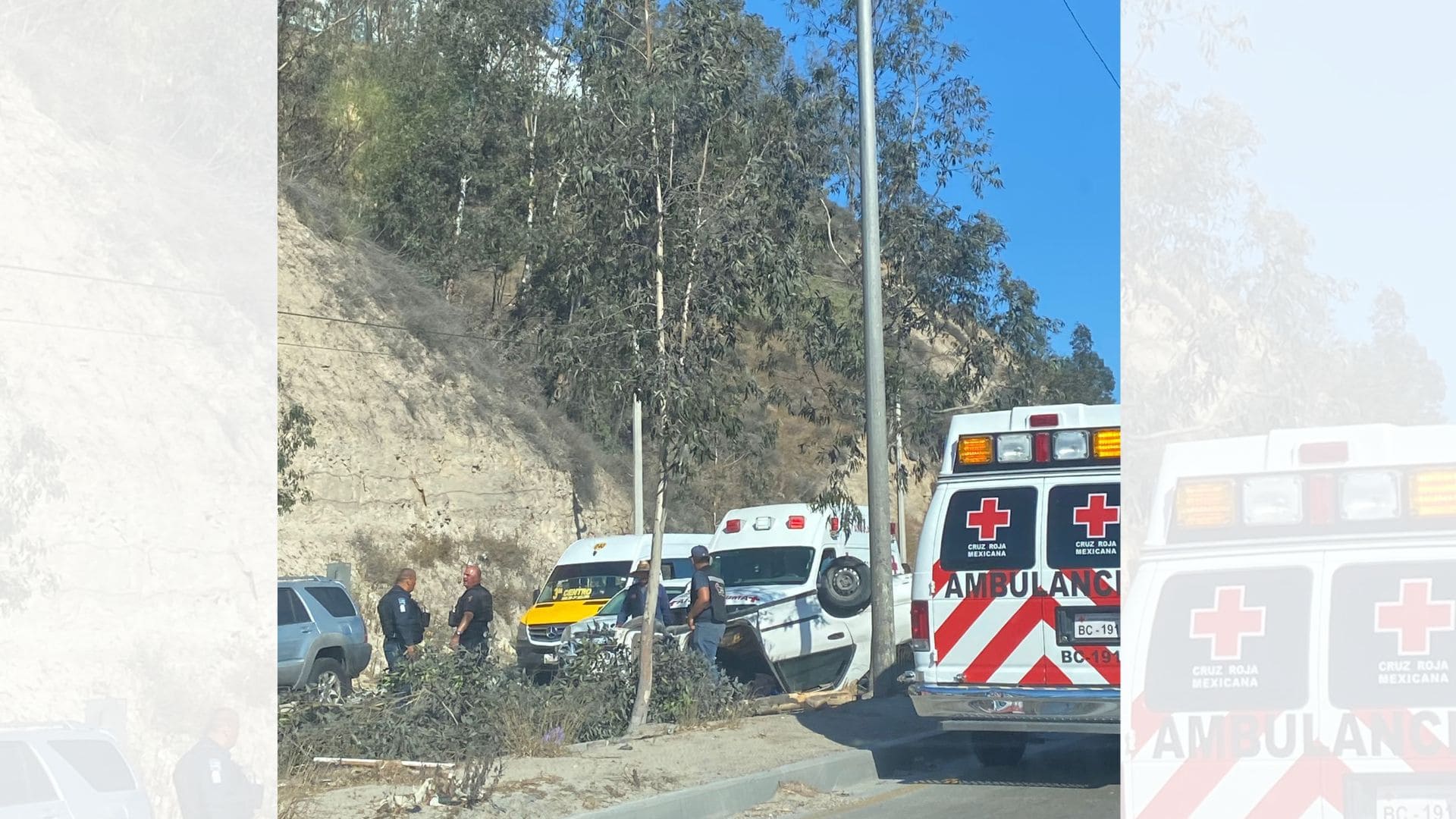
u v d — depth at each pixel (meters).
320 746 10.98
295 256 32.12
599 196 14.20
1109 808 10.07
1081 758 12.96
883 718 14.10
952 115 21.64
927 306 21.73
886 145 21.38
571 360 14.37
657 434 14.15
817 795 10.90
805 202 20.12
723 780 10.39
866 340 16.48
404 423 31.56
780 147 17.08
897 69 21.50
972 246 21.66
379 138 39.31
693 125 14.37
